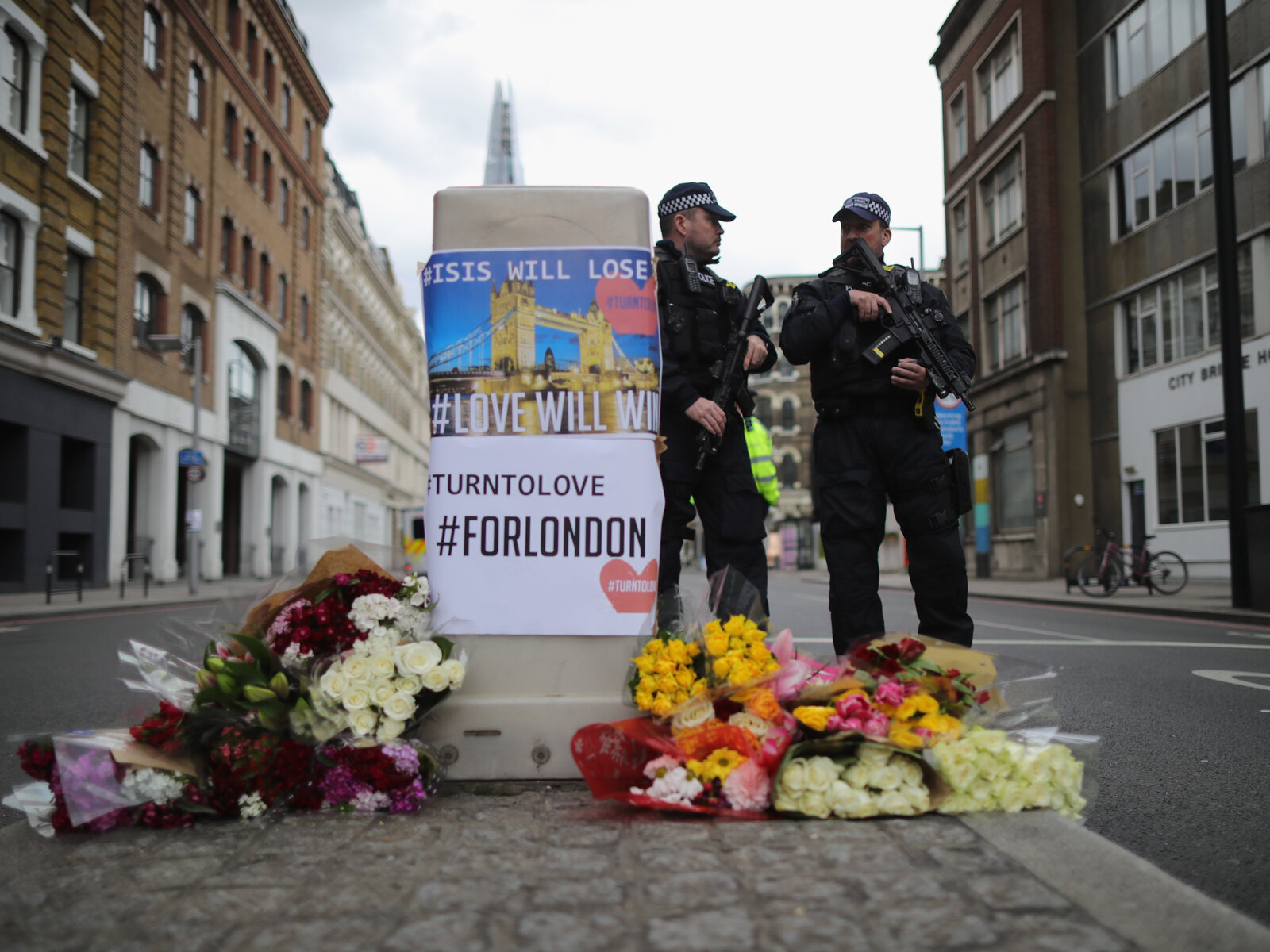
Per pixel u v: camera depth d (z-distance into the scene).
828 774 2.48
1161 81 20.14
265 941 1.75
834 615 3.93
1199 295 19.09
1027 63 24.09
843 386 3.85
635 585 2.99
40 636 10.61
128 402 23.09
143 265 23.92
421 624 2.93
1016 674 2.95
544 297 3.07
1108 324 22.20
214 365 28.53
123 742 2.65
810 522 45.94
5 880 2.11
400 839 2.35
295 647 2.78
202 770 2.60
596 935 1.74
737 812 2.51
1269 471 16.98
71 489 21.50
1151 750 3.93
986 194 27.11
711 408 3.85
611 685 2.95
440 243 3.11
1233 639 8.78
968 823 2.44
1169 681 5.94
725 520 4.09
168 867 2.17
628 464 3.04
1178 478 19.77
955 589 3.84
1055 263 23.27
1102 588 17.28
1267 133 17.06
